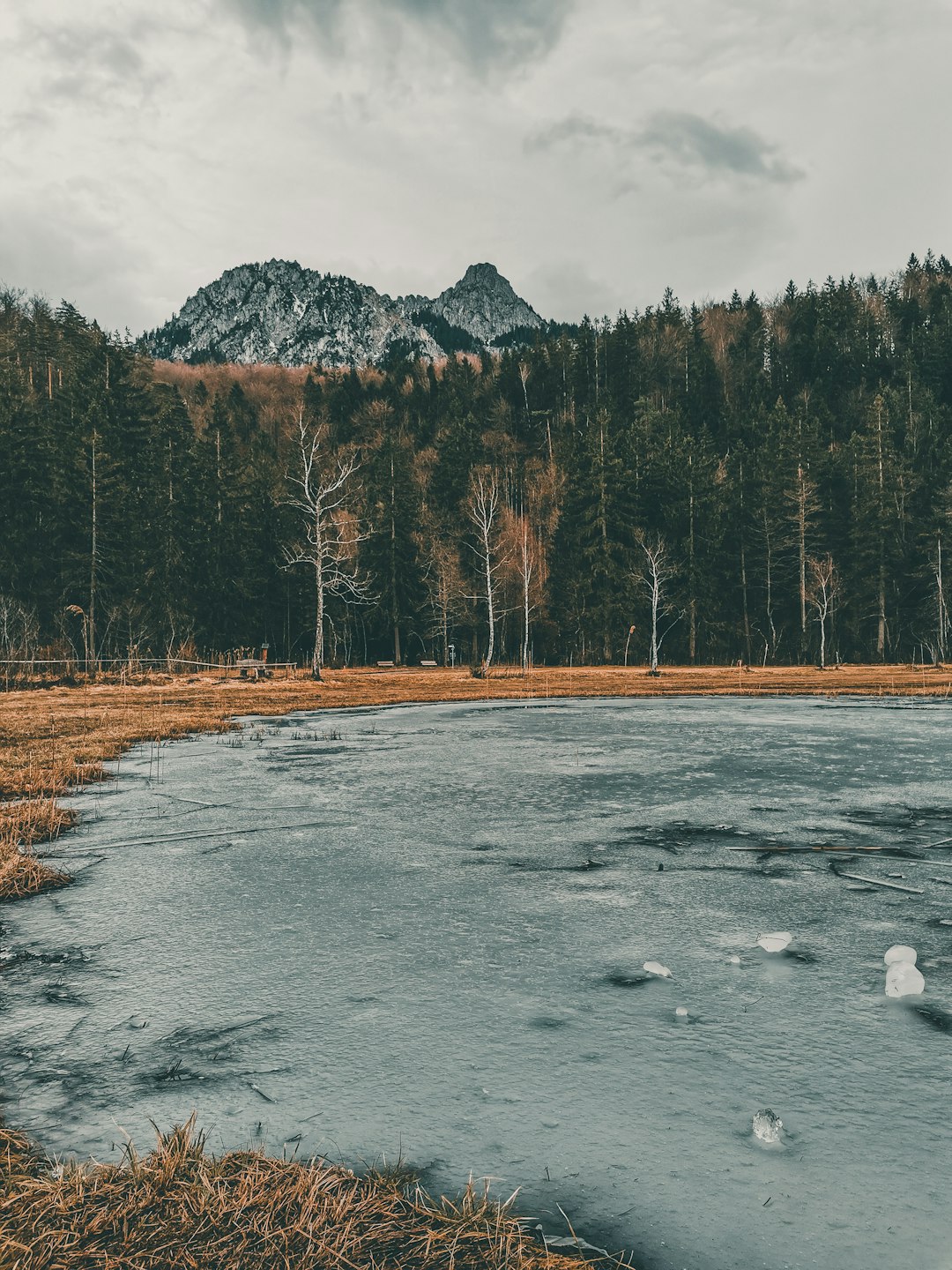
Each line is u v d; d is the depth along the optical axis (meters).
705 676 44.78
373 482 73.00
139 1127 2.74
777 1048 3.29
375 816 8.16
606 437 69.25
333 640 66.31
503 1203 2.31
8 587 48.09
